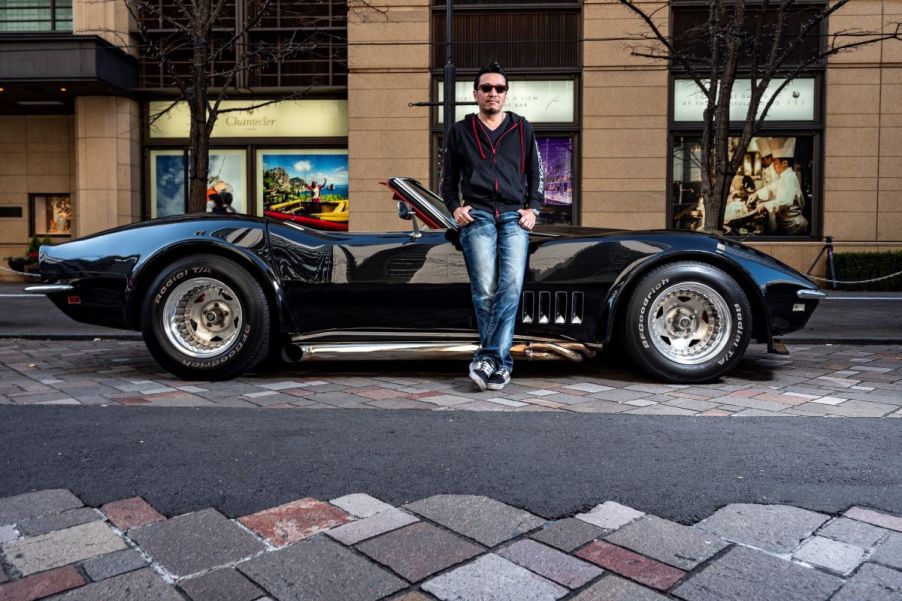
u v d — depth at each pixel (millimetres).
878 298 9812
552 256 3486
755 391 3303
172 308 3582
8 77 12617
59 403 3049
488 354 3322
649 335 3449
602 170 12734
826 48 12234
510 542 1564
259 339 3533
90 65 12523
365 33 12922
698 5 12367
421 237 3568
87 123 13570
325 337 3584
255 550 1527
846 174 12539
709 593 1327
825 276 12539
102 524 1677
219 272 3504
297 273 3520
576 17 12805
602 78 12688
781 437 2430
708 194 7652
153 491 1903
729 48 7352
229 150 14031
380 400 3104
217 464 2143
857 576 1396
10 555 1510
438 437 2441
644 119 12625
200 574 1416
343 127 13844
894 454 2225
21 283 14148
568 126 12875
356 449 2297
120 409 2906
